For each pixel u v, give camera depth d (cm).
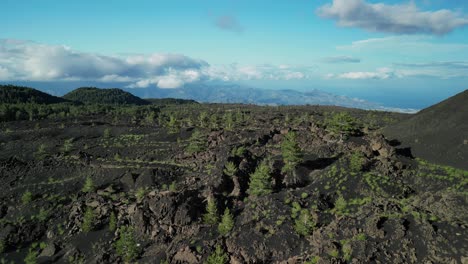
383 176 8975
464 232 5909
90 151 15500
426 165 10075
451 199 7025
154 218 8794
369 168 9581
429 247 5781
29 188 11769
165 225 8556
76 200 10975
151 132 18788
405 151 12088
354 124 13688
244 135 14512
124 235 8050
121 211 9781
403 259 5672
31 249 9244
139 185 11631
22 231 9688
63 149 15562
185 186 10862
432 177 8944
